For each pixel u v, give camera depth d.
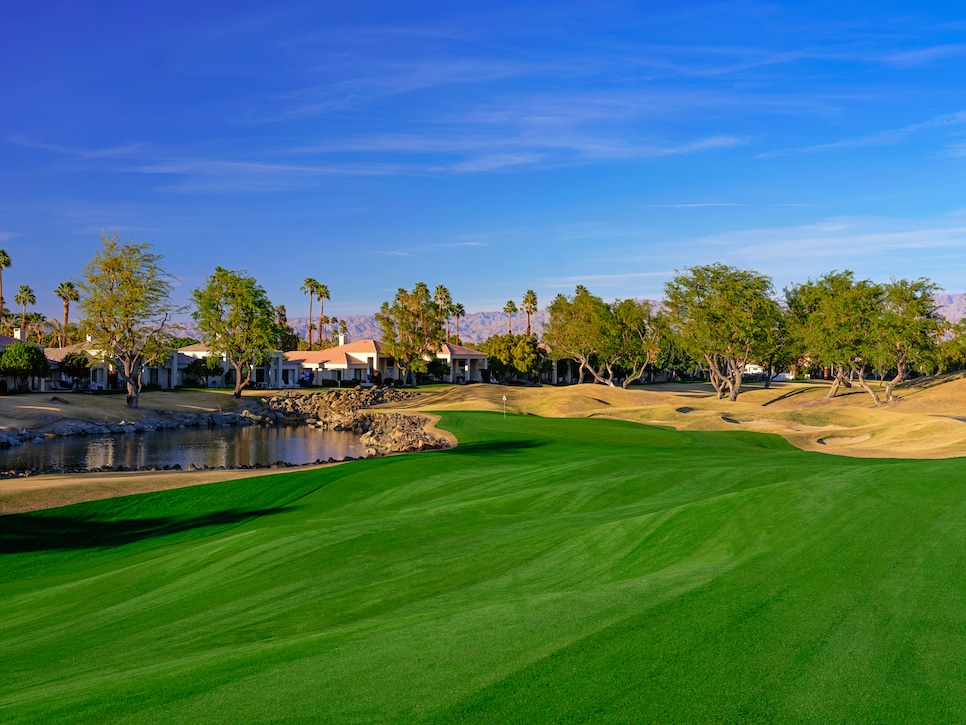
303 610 10.71
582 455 28.70
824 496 12.32
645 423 51.78
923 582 8.16
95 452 44.97
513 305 149.12
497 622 8.41
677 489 18.59
